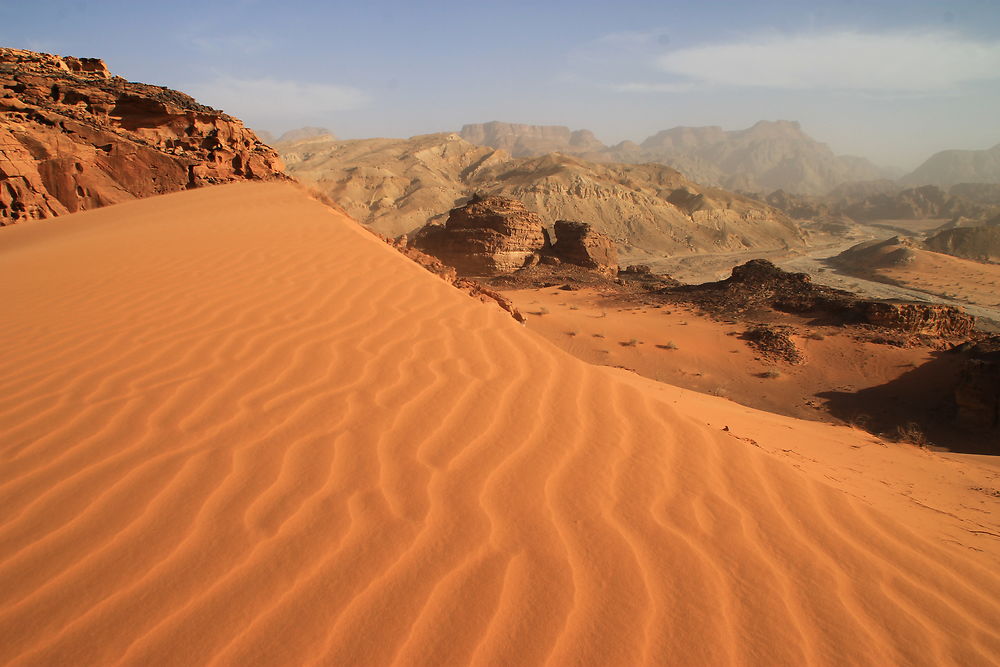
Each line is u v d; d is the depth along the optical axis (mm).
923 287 98062
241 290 8273
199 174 25344
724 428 9844
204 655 2678
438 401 5312
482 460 4473
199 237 12156
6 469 3939
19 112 24500
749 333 39781
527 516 3895
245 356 5984
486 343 6789
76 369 5613
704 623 3182
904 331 38094
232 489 3848
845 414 29016
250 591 3055
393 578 3236
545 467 4480
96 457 4117
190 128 27406
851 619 3338
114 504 3627
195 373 5555
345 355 6117
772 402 30719
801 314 43750
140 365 5719
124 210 20188
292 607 2982
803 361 35312
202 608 2930
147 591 3004
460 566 3379
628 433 5152
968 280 100125
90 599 2932
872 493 6824
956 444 25359
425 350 6422
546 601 3203
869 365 33812
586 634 3018
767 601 3406
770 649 3059
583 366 6453
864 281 107250
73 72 30469
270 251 10672
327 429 4680
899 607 3488
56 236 16859
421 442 4629
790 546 3951
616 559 3598
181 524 3490
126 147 24641
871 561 3898
